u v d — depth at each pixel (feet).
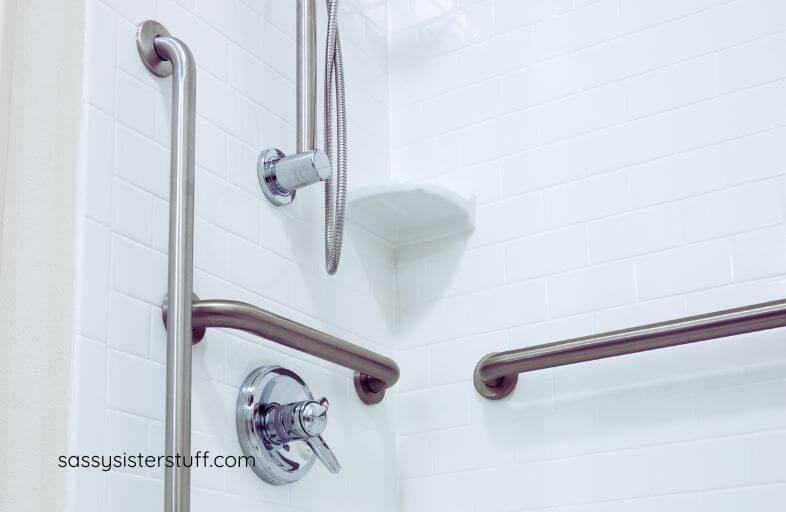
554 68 6.46
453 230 6.51
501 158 6.49
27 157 4.49
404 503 6.19
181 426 4.29
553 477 5.77
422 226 6.52
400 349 6.51
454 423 6.18
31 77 4.60
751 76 5.82
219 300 4.70
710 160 5.82
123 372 4.50
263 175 5.61
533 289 6.15
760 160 5.68
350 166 6.48
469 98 6.72
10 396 4.20
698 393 5.50
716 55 5.95
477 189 6.53
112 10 4.84
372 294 6.41
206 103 5.32
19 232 4.38
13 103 4.53
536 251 6.21
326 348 5.27
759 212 5.61
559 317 6.02
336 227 5.56
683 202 5.83
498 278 6.29
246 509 5.02
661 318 5.72
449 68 6.86
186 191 4.58
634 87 6.15
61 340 4.32
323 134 6.34
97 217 4.53
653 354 5.68
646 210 5.92
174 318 4.42
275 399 5.21
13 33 4.41
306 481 5.48
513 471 5.90
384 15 7.11
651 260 5.83
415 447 6.26
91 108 4.60
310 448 5.31
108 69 4.75
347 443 5.89
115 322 4.51
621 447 5.62
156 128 4.96
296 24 5.78
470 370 6.22
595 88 6.28
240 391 5.15
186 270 4.49
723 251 5.65
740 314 5.10
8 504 4.09
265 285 5.49
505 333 6.17
